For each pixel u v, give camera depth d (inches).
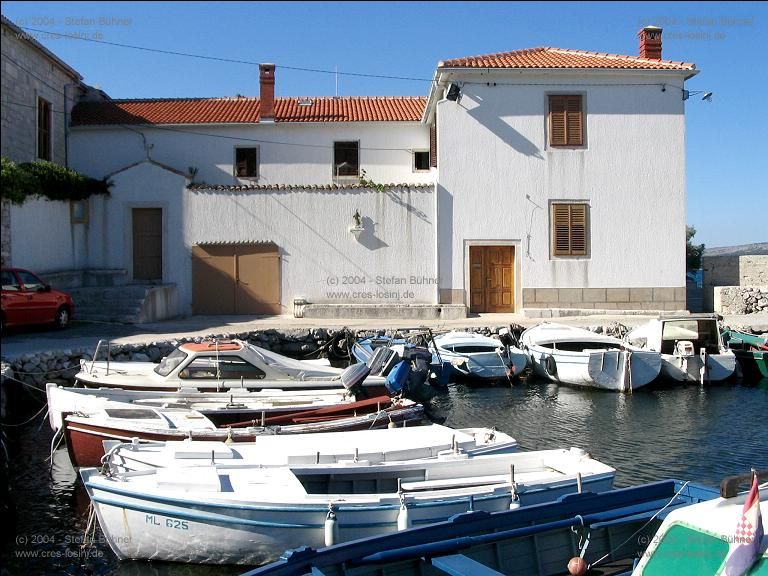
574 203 981.8
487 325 894.4
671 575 195.0
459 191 978.7
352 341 833.5
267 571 244.4
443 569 259.8
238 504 307.7
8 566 320.8
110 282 986.7
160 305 936.9
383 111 1115.3
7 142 900.6
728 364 744.3
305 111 1111.0
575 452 373.7
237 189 988.6
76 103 1124.5
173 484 321.1
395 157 1083.9
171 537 316.2
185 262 992.9
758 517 182.2
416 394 558.9
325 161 1079.6
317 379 546.9
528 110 976.9
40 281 774.5
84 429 421.7
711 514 193.8
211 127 1069.1
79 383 559.5
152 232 1004.6
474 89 971.9
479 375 738.2
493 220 979.9
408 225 984.3
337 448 372.8
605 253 986.1
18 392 598.9
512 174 978.1
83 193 968.9
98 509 324.2
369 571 265.4
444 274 980.6
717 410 629.0
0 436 412.5
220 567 319.9
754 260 1136.2
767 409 633.0
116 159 1076.5
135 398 494.6
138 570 319.6
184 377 530.3
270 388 528.7
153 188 994.1
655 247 987.3
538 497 335.6
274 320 948.6
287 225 986.7
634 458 479.5
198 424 429.1
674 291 987.9
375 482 353.1
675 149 984.9
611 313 966.4
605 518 305.6
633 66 965.2
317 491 349.7
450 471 355.6
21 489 416.8
